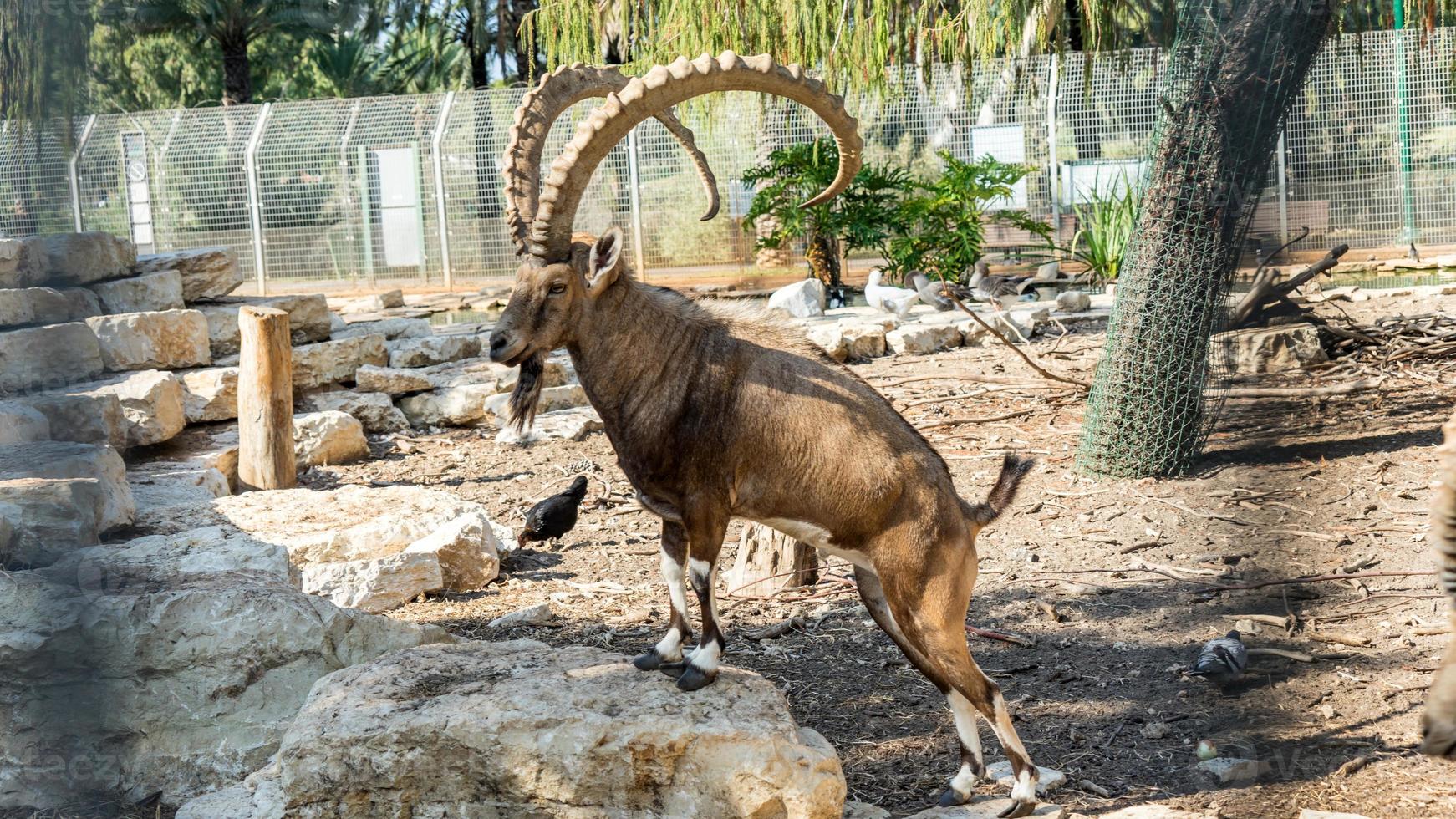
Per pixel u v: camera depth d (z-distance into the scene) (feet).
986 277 51.42
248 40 95.81
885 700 17.04
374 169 70.13
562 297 12.50
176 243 70.54
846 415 12.48
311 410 33.99
